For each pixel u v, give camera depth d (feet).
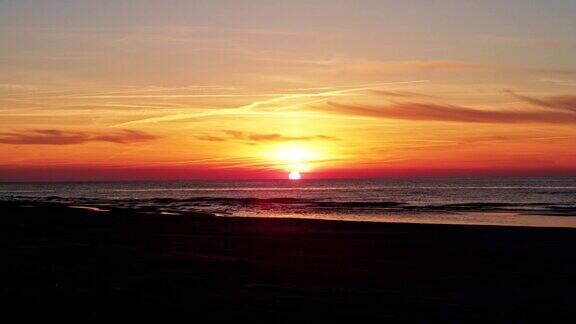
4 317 38.55
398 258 73.05
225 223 122.42
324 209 196.85
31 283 49.88
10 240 88.63
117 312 40.96
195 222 124.36
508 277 60.18
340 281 57.26
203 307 43.68
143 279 55.88
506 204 215.10
